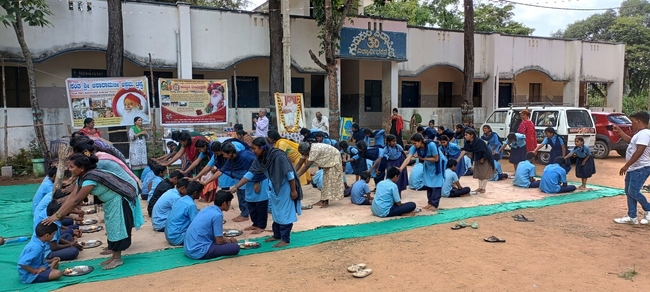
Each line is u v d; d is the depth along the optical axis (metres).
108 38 12.50
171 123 11.88
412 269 4.71
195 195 5.80
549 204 8.02
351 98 20.17
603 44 21.47
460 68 19.11
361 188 7.95
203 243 5.07
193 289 4.21
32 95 11.59
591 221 6.81
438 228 6.44
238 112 14.78
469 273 4.57
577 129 13.23
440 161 7.46
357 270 4.62
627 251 5.31
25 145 12.13
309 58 15.74
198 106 12.15
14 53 11.91
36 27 12.08
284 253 5.31
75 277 4.55
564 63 20.77
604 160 14.31
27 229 6.57
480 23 27.36
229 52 14.54
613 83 22.02
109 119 11.29
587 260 4.98
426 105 21.53
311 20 15.67
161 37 13.56
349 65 20.11
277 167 5.43
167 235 5.68
